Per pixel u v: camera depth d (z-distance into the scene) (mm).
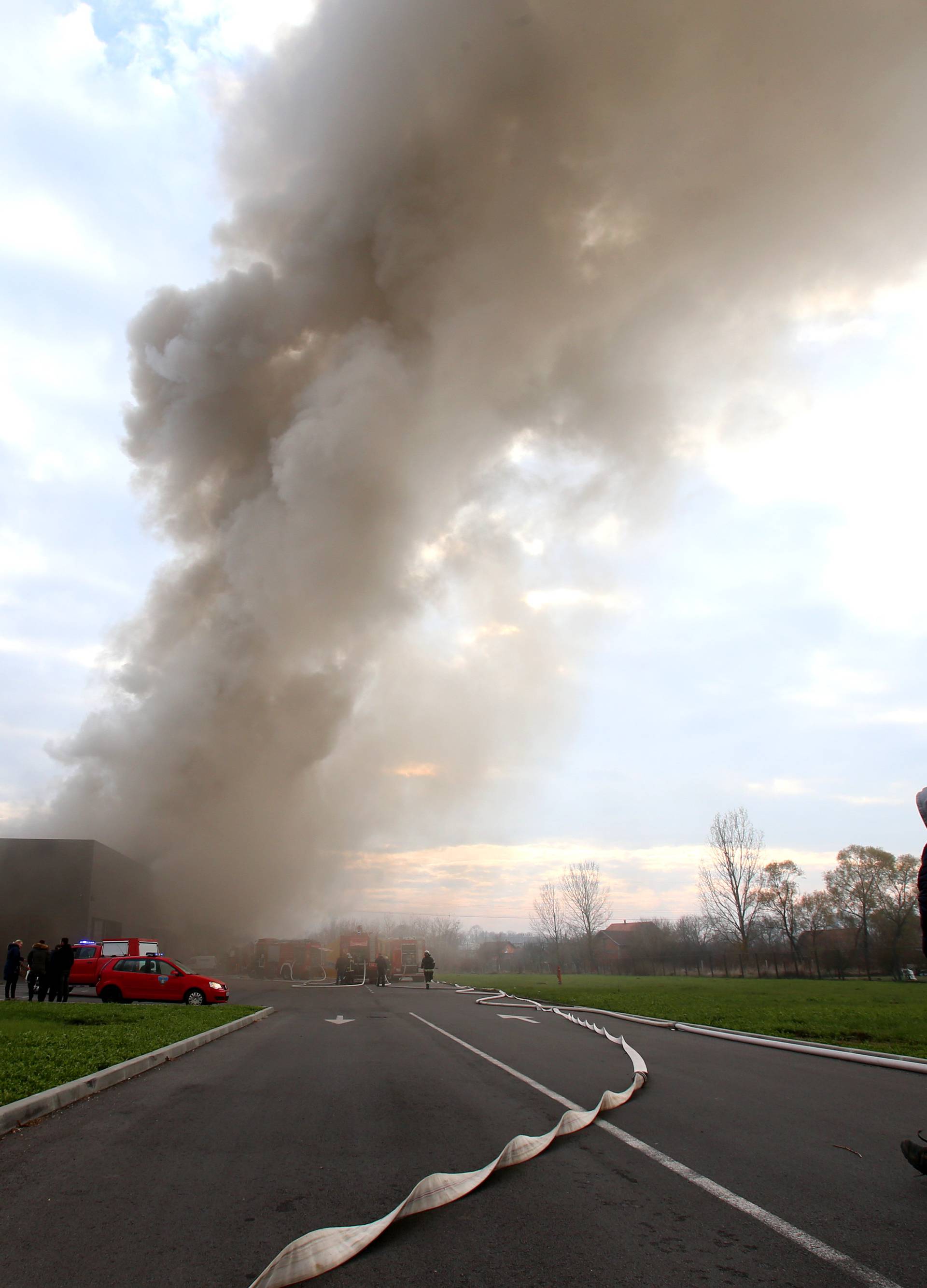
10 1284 3510
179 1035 12555
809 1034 13891
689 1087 8641
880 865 64562
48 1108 7004
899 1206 4543
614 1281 3572
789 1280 3576
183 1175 5141
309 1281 3564
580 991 31609
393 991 34875
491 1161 5504
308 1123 6645
